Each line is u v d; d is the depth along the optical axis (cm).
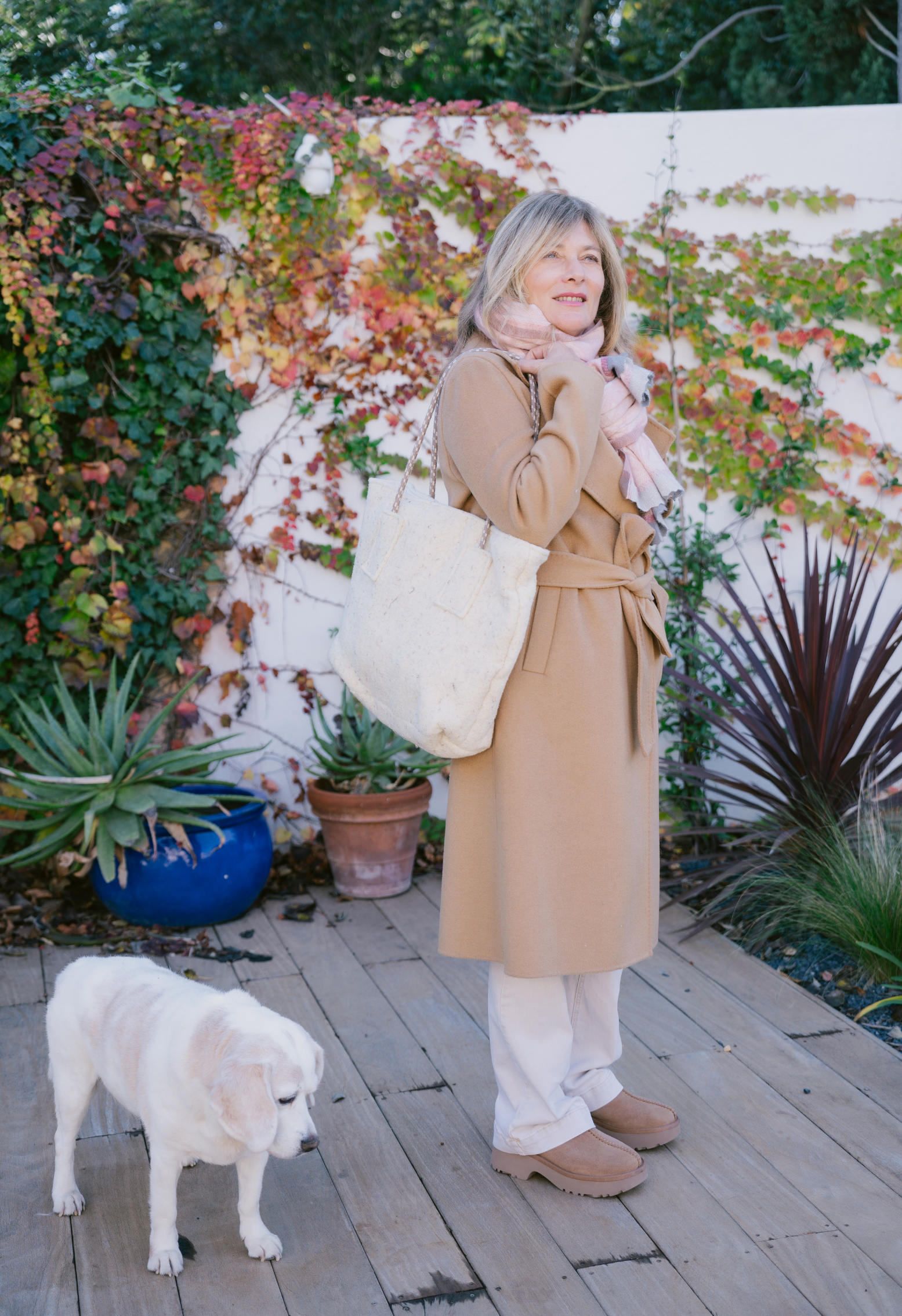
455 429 190
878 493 438
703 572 432
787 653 367
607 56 952
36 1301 186
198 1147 182
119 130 377
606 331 221
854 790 363
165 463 402
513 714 194
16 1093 257
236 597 419
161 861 344
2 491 383
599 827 197
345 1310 183
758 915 357
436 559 192
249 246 400
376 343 415
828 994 306
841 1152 228
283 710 425
